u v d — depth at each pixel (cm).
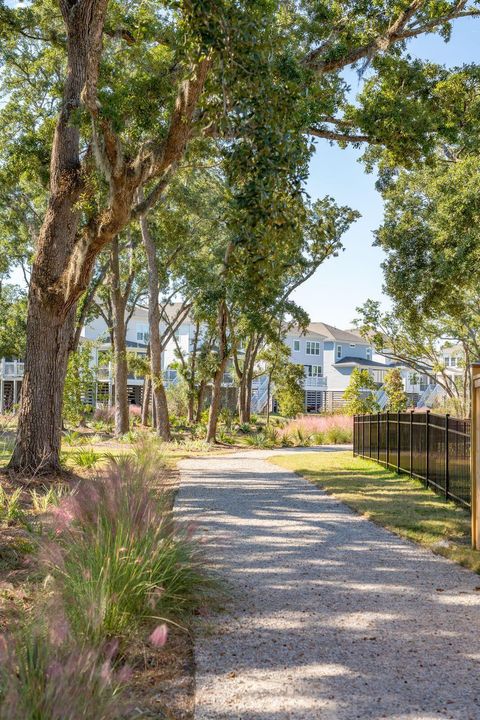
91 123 1129
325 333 6994
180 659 439
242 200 723
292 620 519
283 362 4334
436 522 938
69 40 1248
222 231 3084
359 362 6844
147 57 1287
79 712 291
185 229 2830
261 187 716
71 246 1250
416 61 1591
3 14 1554
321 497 1215
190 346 5925
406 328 3647
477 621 521
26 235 3189
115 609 447
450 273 2155
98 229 1156
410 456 1484
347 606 557
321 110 1428
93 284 3466
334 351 6950
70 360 3056
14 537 753
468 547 783
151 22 1273
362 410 3884
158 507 594
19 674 315
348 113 1579
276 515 1009
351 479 1477
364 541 826
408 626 507
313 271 3284
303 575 658
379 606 558
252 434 3306
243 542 810
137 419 4006
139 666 426
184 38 771
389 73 1583
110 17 1362
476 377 774
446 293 2325
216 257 3020
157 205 2662
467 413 4091
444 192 2162
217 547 776
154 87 1182
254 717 359
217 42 725
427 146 1564
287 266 870
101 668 320
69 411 3031
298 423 3350
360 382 3938
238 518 977
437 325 3772
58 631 347
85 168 1212
